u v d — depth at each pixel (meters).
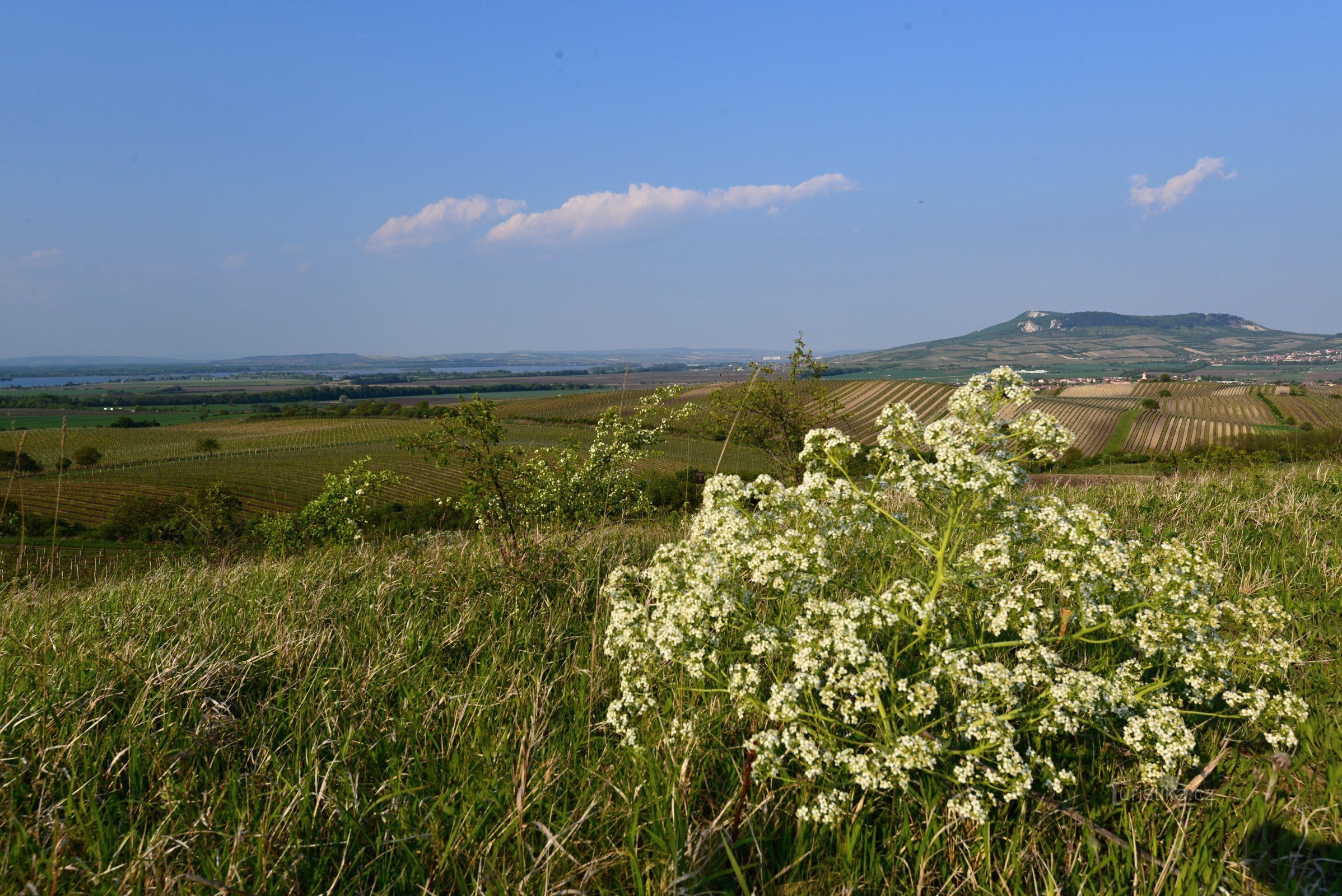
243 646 4.36
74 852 2.65
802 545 3.58
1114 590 3.68
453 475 74.44
